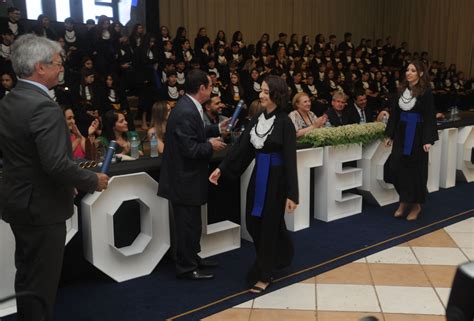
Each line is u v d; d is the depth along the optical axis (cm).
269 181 283
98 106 744
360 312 267
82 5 953
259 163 285
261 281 291
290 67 1041
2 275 267
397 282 304
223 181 369
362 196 479
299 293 289
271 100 283
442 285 300
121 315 263
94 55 843
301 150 395
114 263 304
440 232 397
